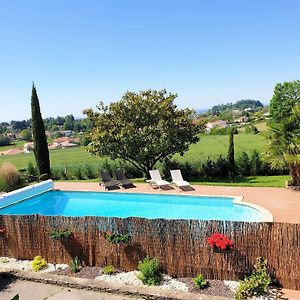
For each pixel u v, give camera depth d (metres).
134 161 26.44
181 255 10.09
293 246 9.05
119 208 18.09
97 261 11.05
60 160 48.12
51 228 11.38
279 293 8.99
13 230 11.87
